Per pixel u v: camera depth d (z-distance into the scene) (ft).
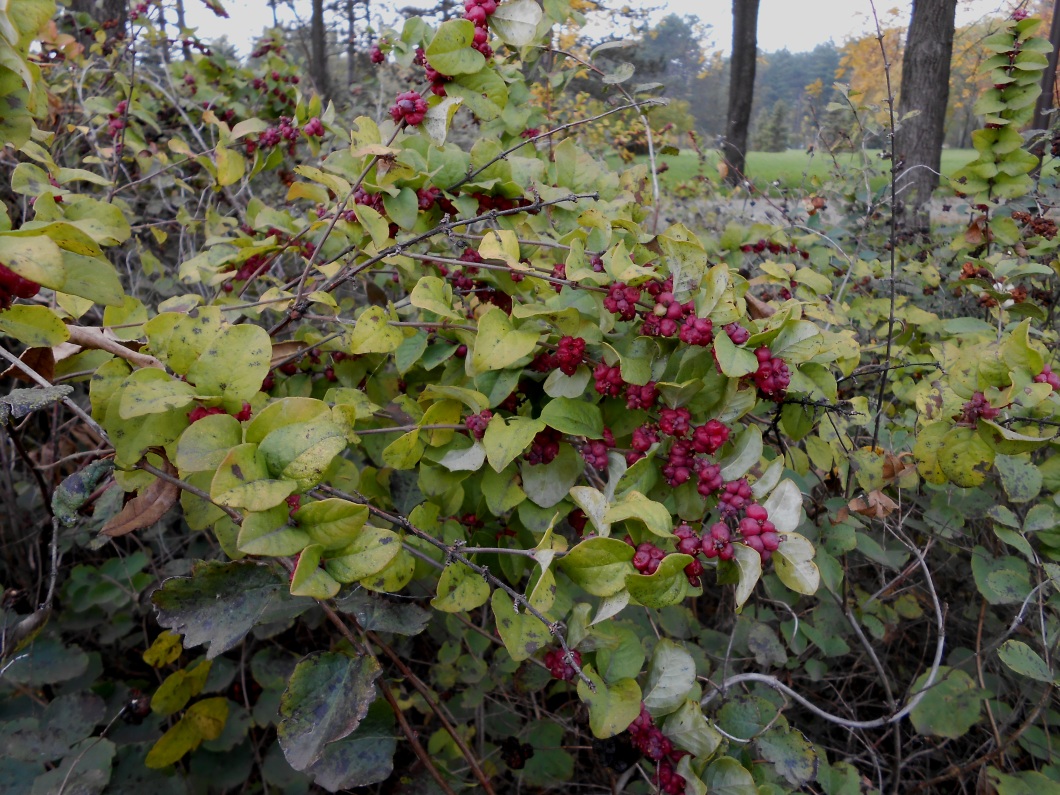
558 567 6.01
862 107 11.64
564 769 7.77
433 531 5.90
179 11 14.76
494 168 6.78
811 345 5.26
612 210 7.16
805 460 7.50
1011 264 8.72
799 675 8.37
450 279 6.98
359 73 21.17
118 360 4.67
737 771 4.91
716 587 9.91
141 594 8.99
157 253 12.61
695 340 5.25
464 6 5.99
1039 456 8.67
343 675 4.64
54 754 5.93
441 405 5.97
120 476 5.13
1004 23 10.17
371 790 7.55
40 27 4.55
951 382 6.12
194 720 6.56
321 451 3.82
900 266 11.35
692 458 5.43
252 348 4.35
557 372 6.07
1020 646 6.04
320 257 8.38
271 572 4.82
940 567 8.34
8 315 4.26
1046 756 6.91
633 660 5.31
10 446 8.11
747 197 15.98
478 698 7.52
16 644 5.28
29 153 6.70
